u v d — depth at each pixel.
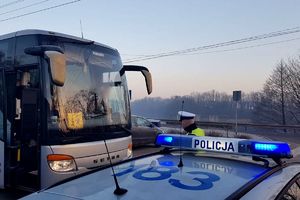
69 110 5.87
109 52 7.01
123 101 7.02
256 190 2.12
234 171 2.49
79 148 5.78
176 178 2.31
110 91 6.77
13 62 6.15
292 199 2.41
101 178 2.45
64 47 6.11
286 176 2.53
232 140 2.90
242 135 22.59
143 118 14.30
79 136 5.85
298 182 2.62
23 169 6.02
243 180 2.29
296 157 12.95
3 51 6.37
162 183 2.21
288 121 45.53
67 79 6.01
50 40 5.96
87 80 6.36
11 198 6.11
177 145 3.18
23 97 5.50
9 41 6.28
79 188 2.27
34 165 5.99
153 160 2.89
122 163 2.88
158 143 3.31
